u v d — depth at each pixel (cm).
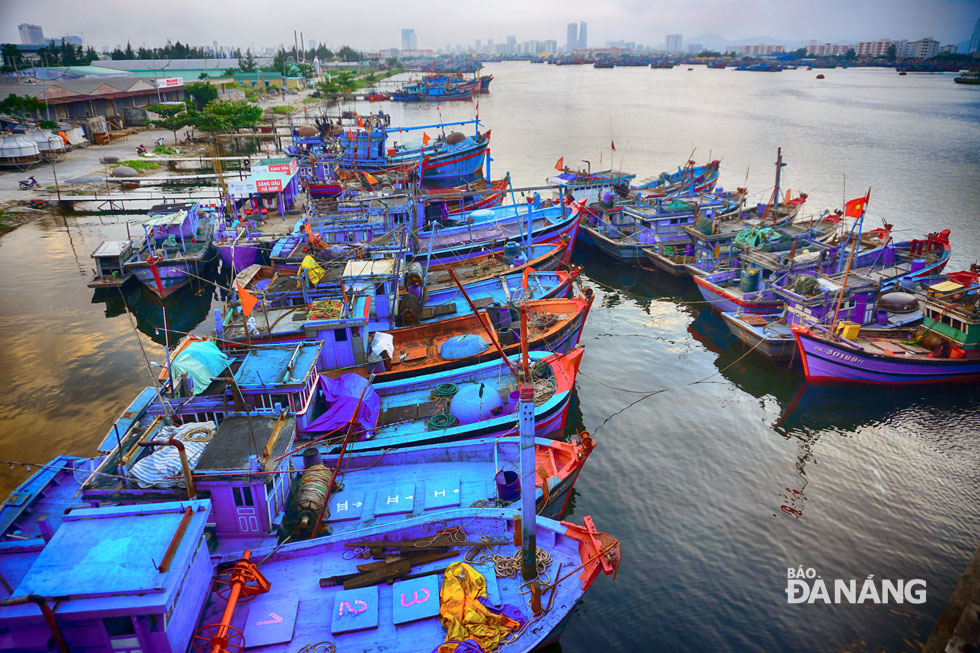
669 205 4784
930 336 3089
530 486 1477
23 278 4681
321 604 1510
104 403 3017
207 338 2506
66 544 1314
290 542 1702
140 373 3334
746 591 1898
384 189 5122
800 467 2484
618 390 3092
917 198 6391
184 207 5081
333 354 2520
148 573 1247
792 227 4225
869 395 3020
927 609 1827
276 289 2867
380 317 2958
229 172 8031
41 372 3331
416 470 2053
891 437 2681
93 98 10638
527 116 13562
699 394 3052
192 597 1377
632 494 2333
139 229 5919
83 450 2636
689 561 2019
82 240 5572
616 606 1864
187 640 1348
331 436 2127
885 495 2311
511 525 1702
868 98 17025
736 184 7150
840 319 3284
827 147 9325
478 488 1959
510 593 1540
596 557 1577
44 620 1199
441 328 2930
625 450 2598
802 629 1769
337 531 1794
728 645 1725
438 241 4153
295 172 5650
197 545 1393
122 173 7444
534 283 3509
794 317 3325
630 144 9738
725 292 3703
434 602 1487
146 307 4281
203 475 1609
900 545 2069
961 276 3397
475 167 6831
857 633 1753
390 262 3052
